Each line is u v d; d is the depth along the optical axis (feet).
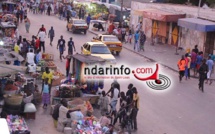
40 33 94.89
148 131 51.98
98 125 48.57
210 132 53.06
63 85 59.52
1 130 23.48
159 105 63.36
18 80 60.23
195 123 56.18
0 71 50.98
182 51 112.27
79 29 134.72
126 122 50.67
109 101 57.88
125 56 102.83
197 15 106.93
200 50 102.53
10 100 51.11
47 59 81.56
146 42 127.03
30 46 83.30
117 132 50.24
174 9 120.26
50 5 198.59
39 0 203.72
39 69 70.90
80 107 52.54
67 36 128.36
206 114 60.34
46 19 171.32
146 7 139.85
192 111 61.41
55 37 123.65
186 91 72.64
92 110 54.03
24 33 125.59
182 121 56.65
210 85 78.18
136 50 110.52
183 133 52.01
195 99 67.97
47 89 57.21
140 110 60.29
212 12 102.63
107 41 102.58
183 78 82.43
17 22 138.62
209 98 69.05
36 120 52.65
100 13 177.37
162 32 126.00
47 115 54.80
